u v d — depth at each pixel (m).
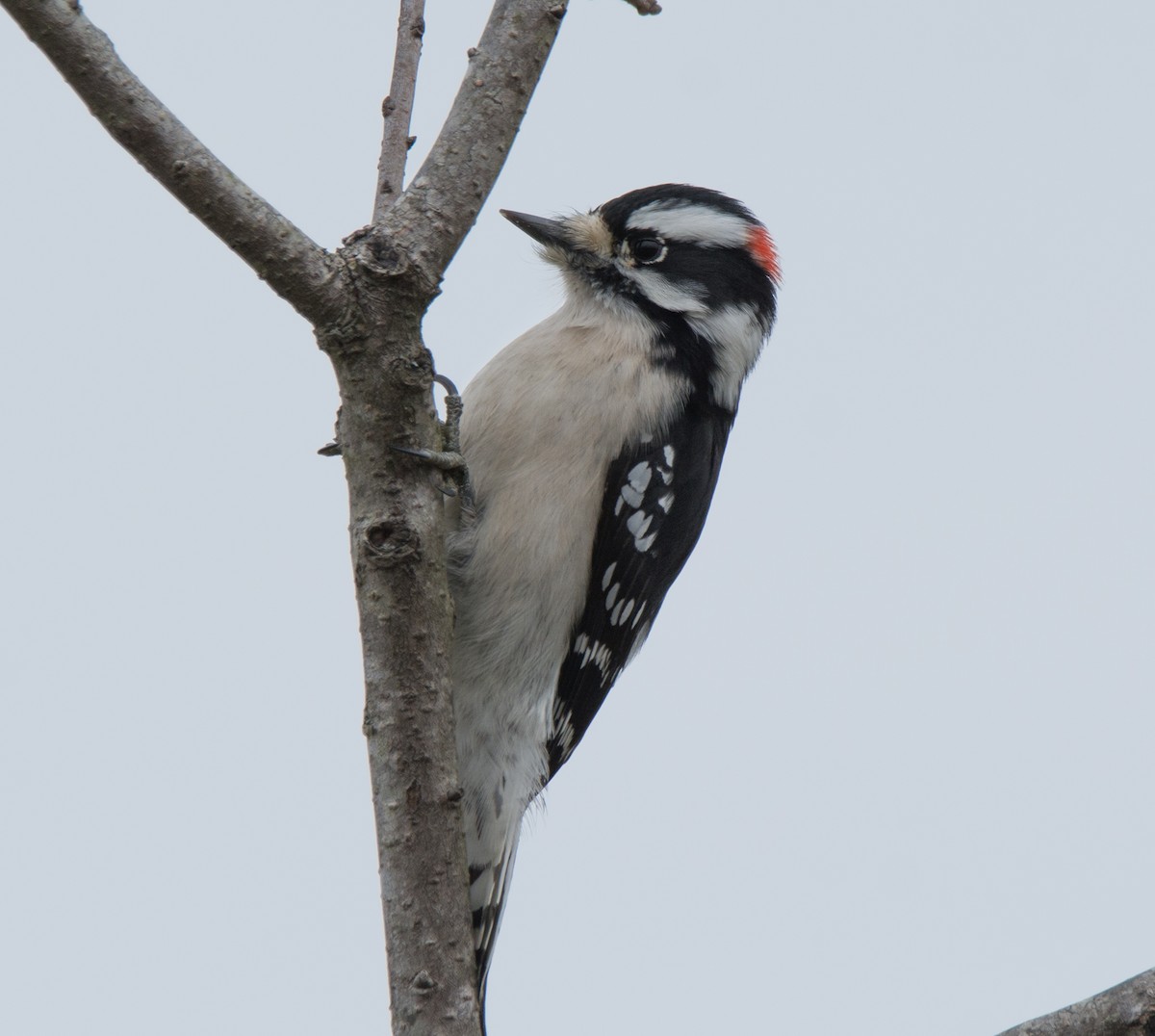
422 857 6.17
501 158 6.62
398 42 7.35
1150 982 5.70
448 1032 6.00
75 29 5.49
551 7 6.84
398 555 6.27
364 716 6.36
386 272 6.16
